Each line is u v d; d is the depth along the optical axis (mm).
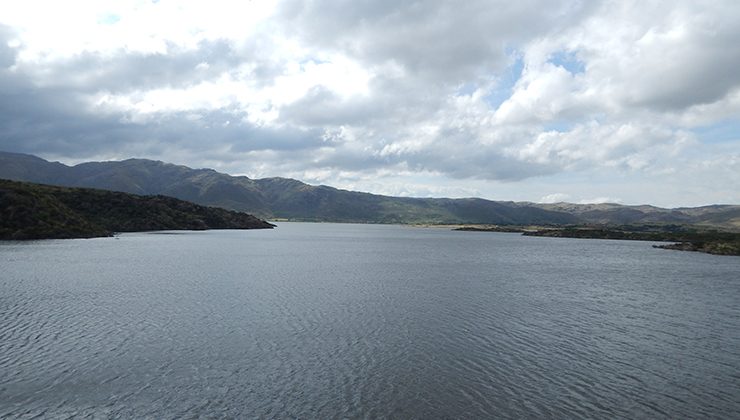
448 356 34531
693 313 51156
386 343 37594
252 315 46594
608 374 31344
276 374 30422
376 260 111188
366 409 25578
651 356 35281
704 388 29172
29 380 28797
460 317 47375
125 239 163750
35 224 152000
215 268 86312
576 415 25297
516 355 35000
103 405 25609
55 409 25094
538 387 28953
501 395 27672
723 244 156250
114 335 38406
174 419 24141
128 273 76062
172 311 47750
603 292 65750
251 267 89812
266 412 25062
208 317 45344
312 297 57344
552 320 46750
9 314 45031
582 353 35750
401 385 28922
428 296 59500
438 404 26375
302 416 24672
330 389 28156
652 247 179125
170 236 193125
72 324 41656
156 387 28078
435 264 103125
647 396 27859
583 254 141125
